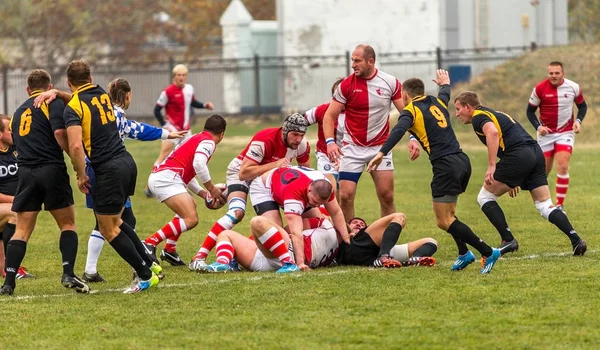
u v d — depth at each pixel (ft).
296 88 441.27
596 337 75.66
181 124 209.56
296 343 75.66
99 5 571.69
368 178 234.99
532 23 435.94
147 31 574.15
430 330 78.74
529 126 332.60
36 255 130.31
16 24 545.03
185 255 126.72
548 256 114.52
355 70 125.90
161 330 81.25
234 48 463.42
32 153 97.96
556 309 84.99
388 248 108.99
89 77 98.99
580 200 174.19
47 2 549.95
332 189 110.83
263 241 108.68
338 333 78.54
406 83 110.11
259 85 446.60
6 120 115.14
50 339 79.41
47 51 549.13
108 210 96.53
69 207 100.32
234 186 119.03
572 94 161.07
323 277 103.19
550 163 164.55
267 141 116.26
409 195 193.26
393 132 105.29
